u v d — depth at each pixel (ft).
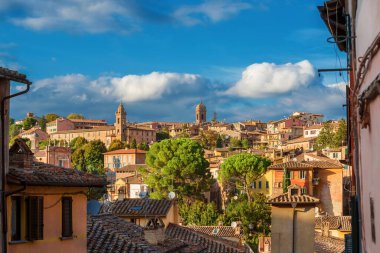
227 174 363.35
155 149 373.81
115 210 135.23
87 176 69.56
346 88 65.87
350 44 54.75
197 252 107.55
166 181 357.41
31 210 61.26
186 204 329.52
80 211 71.00
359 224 51.34
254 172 356.59
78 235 70.18
